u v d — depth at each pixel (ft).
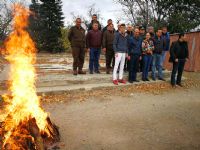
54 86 31.76
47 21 132.16
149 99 29.19
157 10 90.12
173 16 84.69
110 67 40.24
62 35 136.98
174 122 21.33
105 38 36.50
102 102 27.20
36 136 14.48
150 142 17.12
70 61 66.18
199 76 46.29
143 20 90.68
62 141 16.96
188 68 53.62
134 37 35.09
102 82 35.12
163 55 38.75
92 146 16.35
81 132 18.67
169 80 39.09
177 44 35.37
